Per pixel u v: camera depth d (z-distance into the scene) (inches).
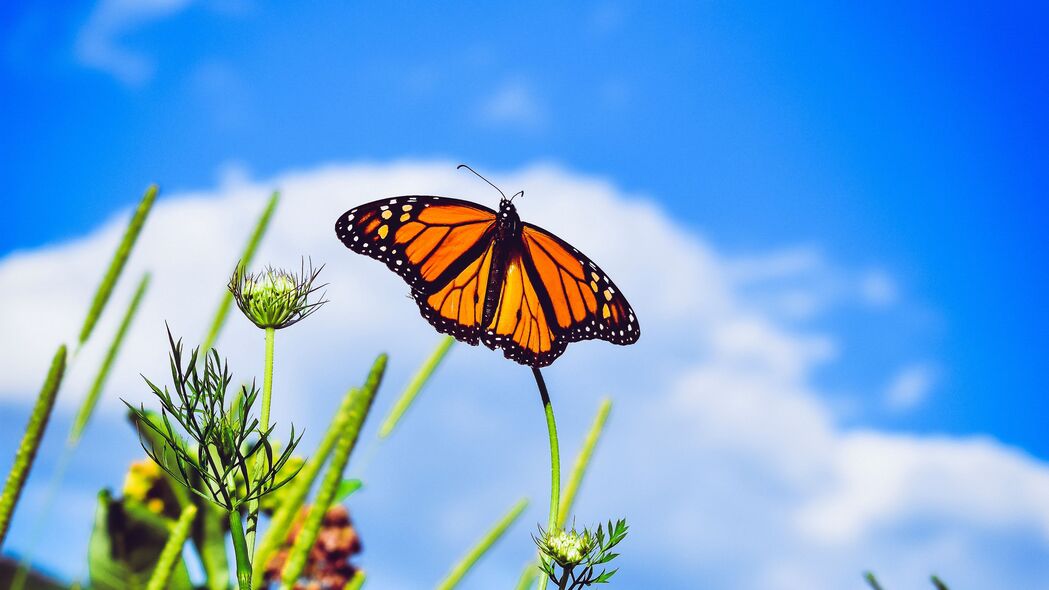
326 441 34.6
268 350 30.8
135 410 30.3
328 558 37.0
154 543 35.7
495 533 35.4
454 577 35.2
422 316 33.9
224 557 36.1
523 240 34.1
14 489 33.4
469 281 34.1
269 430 30.4
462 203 34.4
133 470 36.3
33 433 33.5
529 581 32.5
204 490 30.5
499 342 33.8
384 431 36.6
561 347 33.7
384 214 34.1
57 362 33.6
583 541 30.5
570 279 33.9
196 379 30.3
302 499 34.5
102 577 35.4
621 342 33.7
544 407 30.6
